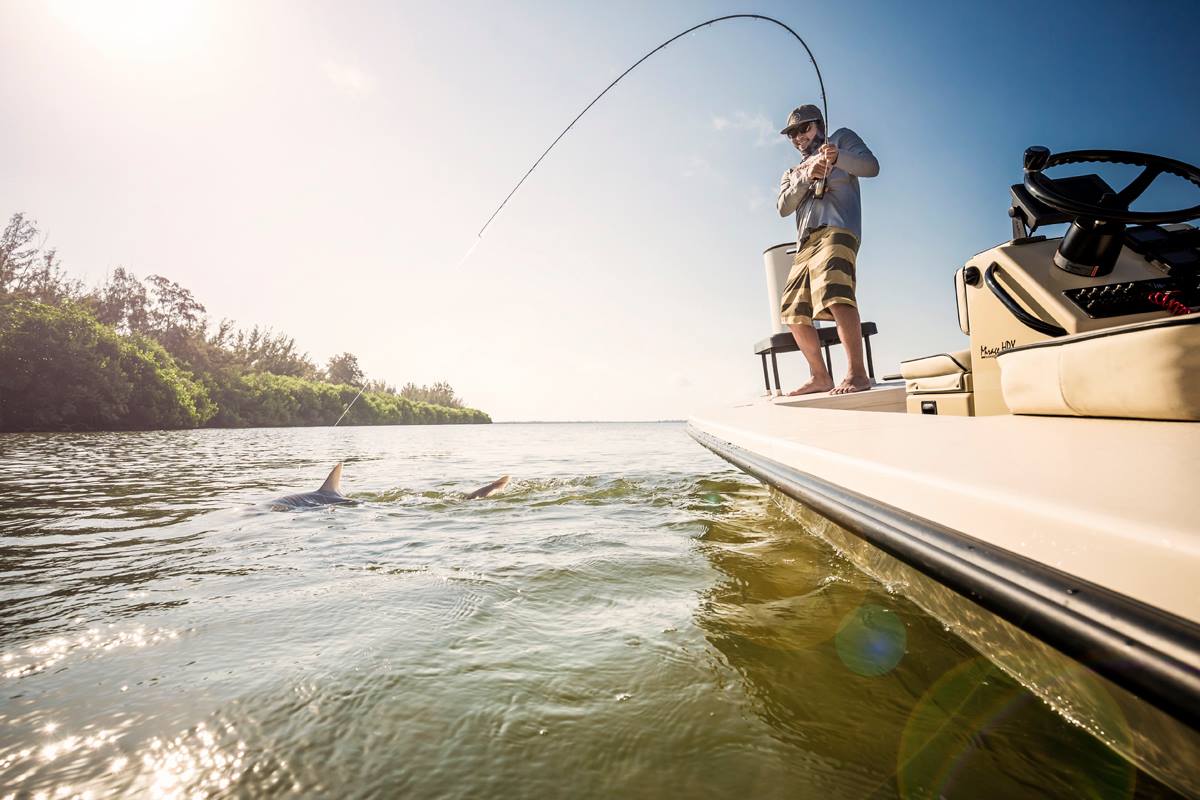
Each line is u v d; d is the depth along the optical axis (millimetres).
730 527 3455
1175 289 1931
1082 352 1331
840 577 2230
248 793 1020
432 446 17156
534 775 1064
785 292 5043
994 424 1558
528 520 3928
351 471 8203
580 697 1353
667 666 1510
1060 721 1128
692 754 1122
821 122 4805
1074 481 839
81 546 3178
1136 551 644
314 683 1429
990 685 1298
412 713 1284
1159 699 575
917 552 1022
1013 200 2416
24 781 1053
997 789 972
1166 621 596
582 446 17031
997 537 863
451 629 1803
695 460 10195
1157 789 906
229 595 2203
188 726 1234
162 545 3191
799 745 1138
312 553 2953
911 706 1252
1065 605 708
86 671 1513
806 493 1606
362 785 1041
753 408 4148
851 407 4109
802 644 1604
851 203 4508
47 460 9859
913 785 999
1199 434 1028
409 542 3205
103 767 1096
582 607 2012
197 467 8828
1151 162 1843
